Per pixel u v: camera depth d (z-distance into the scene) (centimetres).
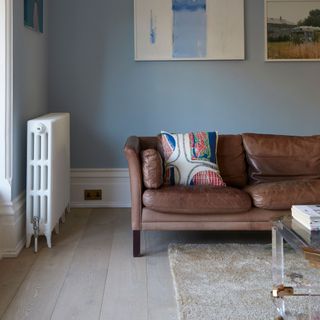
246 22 402
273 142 340
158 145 336
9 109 277
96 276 252
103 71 405
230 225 286
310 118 413
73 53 402
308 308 199
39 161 292
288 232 202
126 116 411
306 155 336
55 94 405
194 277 248
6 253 283
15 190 293
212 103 411
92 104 408
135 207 285
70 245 305
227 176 335
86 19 400
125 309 212
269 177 334
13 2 284
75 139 410
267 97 411
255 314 205
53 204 301
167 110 411
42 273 256
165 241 318
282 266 217
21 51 308
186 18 398
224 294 226
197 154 315
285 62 407
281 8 400
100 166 413
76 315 206
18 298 224
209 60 405
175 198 278
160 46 400
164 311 211
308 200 281
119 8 401
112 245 306
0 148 276
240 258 278
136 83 408
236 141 344
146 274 256
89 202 412
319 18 401
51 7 399
